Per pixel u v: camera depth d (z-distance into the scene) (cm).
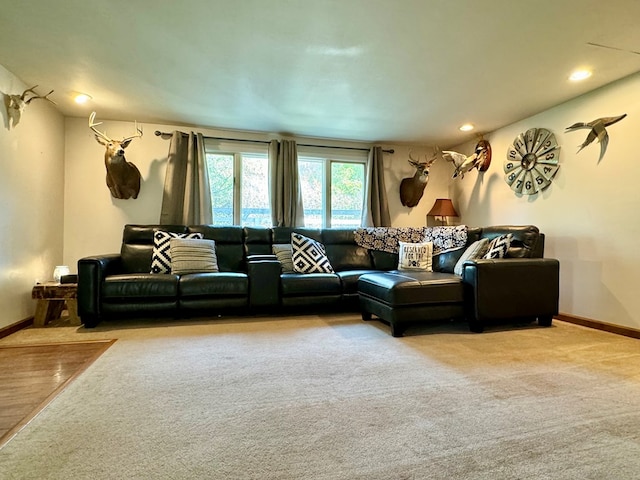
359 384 180
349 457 119
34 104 313
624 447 126
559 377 189
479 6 193
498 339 262
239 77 283
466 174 468
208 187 408
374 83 293
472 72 273
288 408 155
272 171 425
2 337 263
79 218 379
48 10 199
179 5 194
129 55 249
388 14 201
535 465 115
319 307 357
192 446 126
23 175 297
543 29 215
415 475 110
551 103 336
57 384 180
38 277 322
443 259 379
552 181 345
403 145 488
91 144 381
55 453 121
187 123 398
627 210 282
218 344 248
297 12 200
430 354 227
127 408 154
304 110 356
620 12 198
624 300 282
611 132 293
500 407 155
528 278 290
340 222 471
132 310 296
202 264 341
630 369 201
